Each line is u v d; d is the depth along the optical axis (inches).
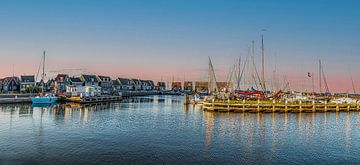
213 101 2662.4
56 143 1237.1
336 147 1251.8
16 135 1390.3
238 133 1526.8
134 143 1262.3
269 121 1984.5
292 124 1872.5
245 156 1084.5
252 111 2529.5
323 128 1739.7
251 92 3129.9
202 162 1002.7
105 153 1095.0
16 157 1018.1
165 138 1378.0
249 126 1760.6
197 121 1975.9
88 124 1793.8
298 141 1355.8
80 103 3663.9
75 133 1472.7
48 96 3572.8
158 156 1066.1
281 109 2539.4
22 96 3668.8
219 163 995.3
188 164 978.1
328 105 2689.5
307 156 1101.1
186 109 3036.4
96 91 4785.9
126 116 2294.5
